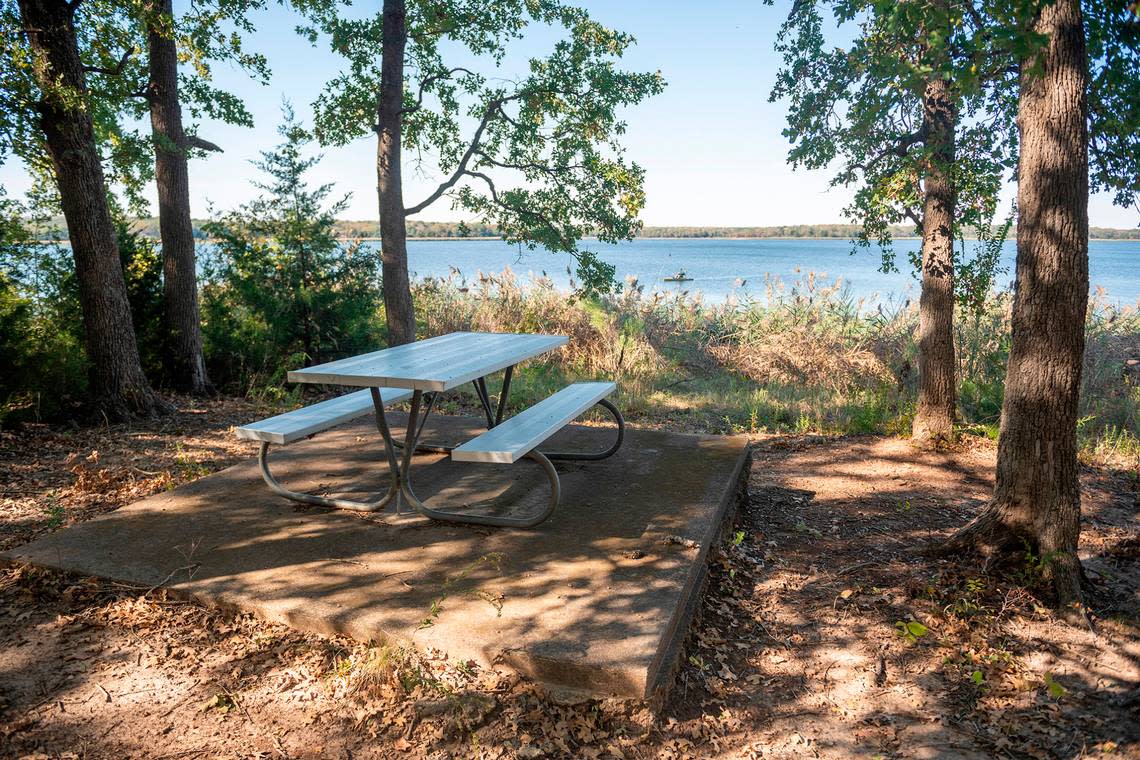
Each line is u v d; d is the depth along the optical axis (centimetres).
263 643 314
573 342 1246
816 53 714
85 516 472
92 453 630
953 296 707
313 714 277
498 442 404
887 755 280
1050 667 339
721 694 311
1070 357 390
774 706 309
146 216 1141
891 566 435
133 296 912
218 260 1052
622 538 399
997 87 644
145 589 347
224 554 379
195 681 293
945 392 715
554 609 319
